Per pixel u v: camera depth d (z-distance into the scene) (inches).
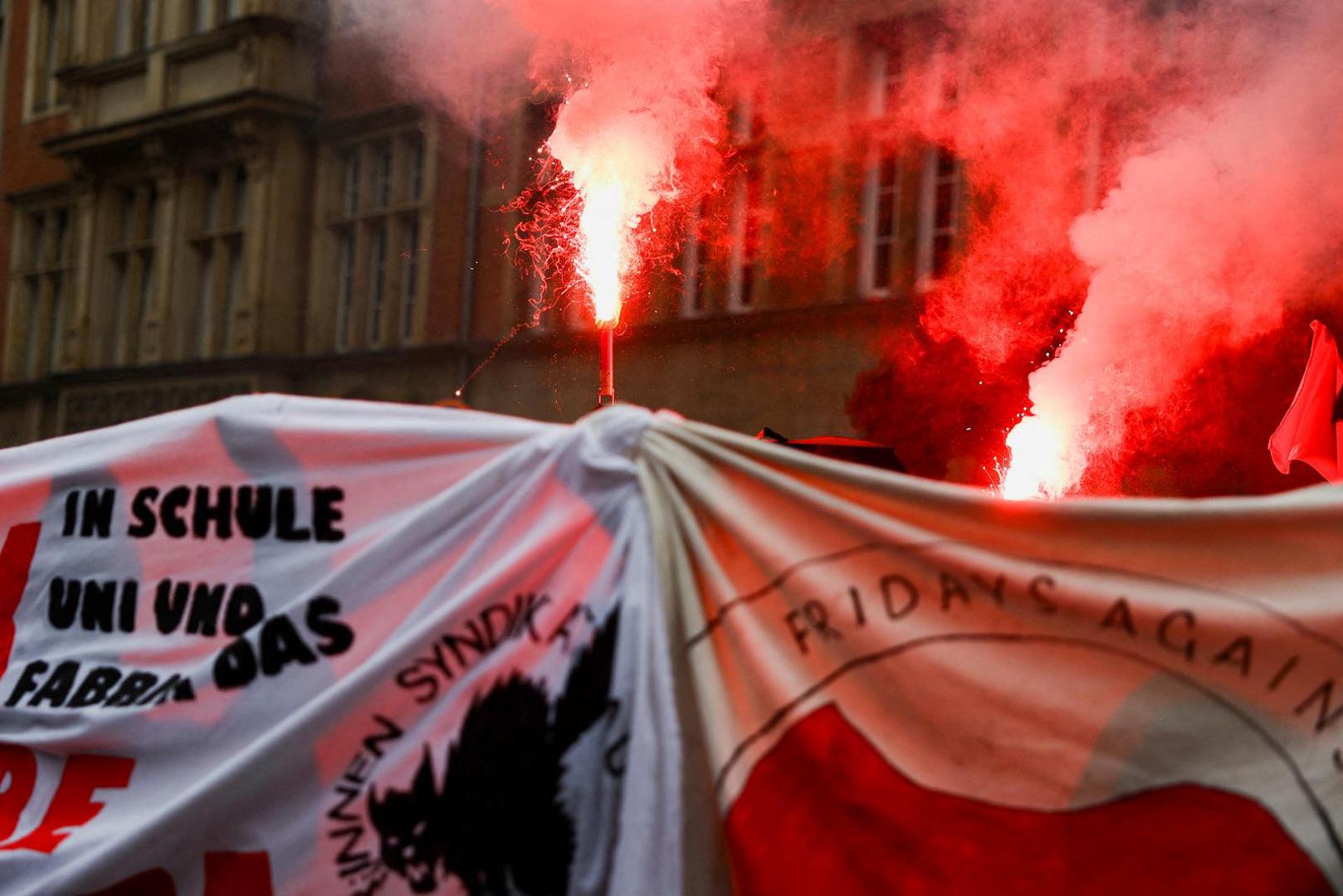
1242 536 70.6
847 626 72.8
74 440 99.0
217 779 80.5
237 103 668.7
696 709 74.0
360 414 88.8
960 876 69.7
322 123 673.0
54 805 89.9
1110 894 68.6
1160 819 68.9
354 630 83.9
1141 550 71.2
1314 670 69.1
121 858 81.8
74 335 778.8
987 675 71.2
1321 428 206.4
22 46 847.7
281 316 674.2
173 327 721.6
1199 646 69.9
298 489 89.3
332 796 79.7
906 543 72.9
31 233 832.9
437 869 77.7
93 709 90.0
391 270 634.2
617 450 79.3
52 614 96.0
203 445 92.1
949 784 70.8
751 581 74.7
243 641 85.9
